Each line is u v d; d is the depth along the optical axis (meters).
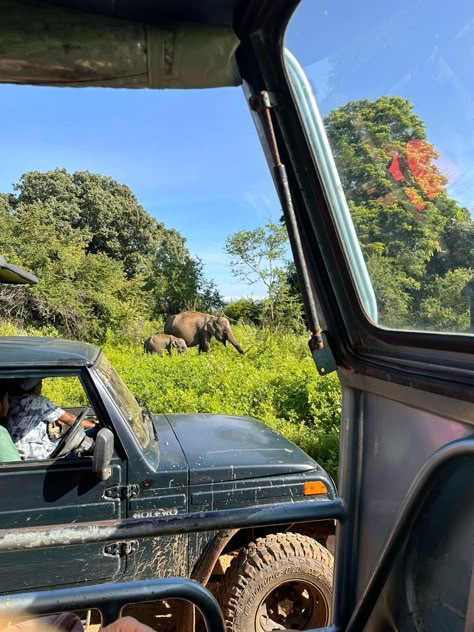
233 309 22.92
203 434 3.43
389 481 1.19
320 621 2.71
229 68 1.23
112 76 1.19
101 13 1.10
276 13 1.13
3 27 1.08
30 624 1.04
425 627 1.05
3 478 2.55
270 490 2.85
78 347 3.12
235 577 2.70
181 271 27.39
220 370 9.27
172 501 2.73
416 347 1.12
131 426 2.81
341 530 1.31
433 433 1.05
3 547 1.18
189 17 1.12
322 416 6.79
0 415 2.94
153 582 1.14
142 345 18.92
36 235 18.95
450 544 1.00
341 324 1.32
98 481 2.64
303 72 1.25
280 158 1.31
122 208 33.19
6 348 2.86
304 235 1.33
